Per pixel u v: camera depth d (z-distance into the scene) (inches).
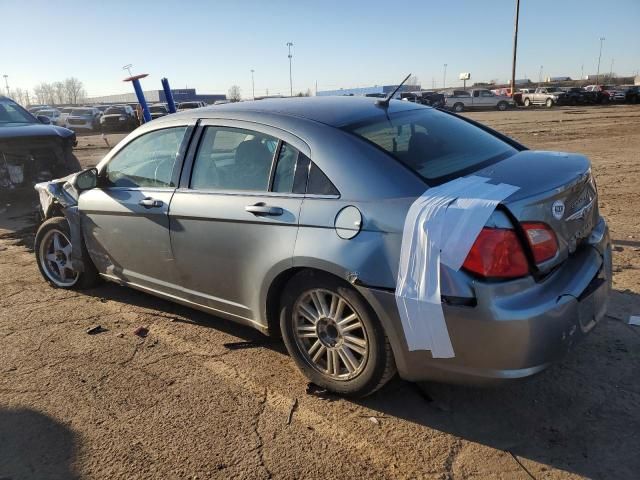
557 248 109.7
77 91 4658.0
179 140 156.1
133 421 123.3
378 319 115.2
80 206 182.5
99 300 193.6
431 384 134.9
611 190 352.5
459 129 147.9
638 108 1439.5
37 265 228.7
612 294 179.2
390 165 118.0
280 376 140.6
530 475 104.0
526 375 103.9
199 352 154.3
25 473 108.3
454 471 105.7
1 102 380.2
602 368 137.5
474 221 101.0
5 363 150.0
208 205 142.3
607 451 109.3
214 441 116.0
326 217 119.2
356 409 126.0
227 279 142.9
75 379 141.1
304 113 137.7
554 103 1728.6
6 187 334.3
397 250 108.5
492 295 100.6
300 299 129.4
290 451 112.5
